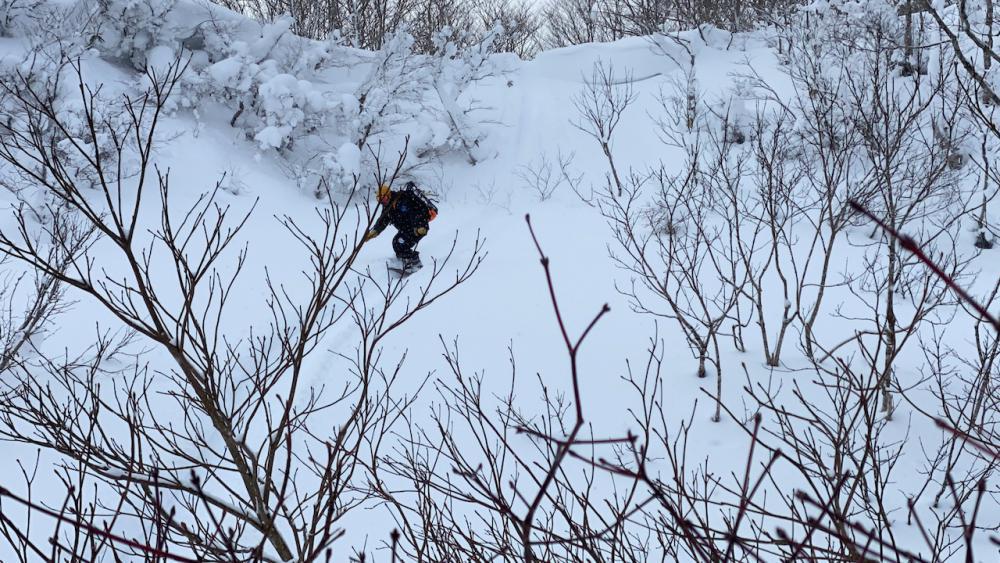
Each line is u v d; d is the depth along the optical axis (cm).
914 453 503
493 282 870
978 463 483
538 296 828
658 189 1238
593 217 1180
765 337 636
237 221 1019
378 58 1449
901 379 621
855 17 1060
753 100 1420
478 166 1476
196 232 934
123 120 976
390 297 252
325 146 1401
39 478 430
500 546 238
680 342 708
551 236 1088
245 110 1341
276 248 943
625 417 569
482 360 671
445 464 484
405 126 1547
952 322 752
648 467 488
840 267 919
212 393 214
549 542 166
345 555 389
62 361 566
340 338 696
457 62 1502
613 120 1573
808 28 1146
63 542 374
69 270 700
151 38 1256
